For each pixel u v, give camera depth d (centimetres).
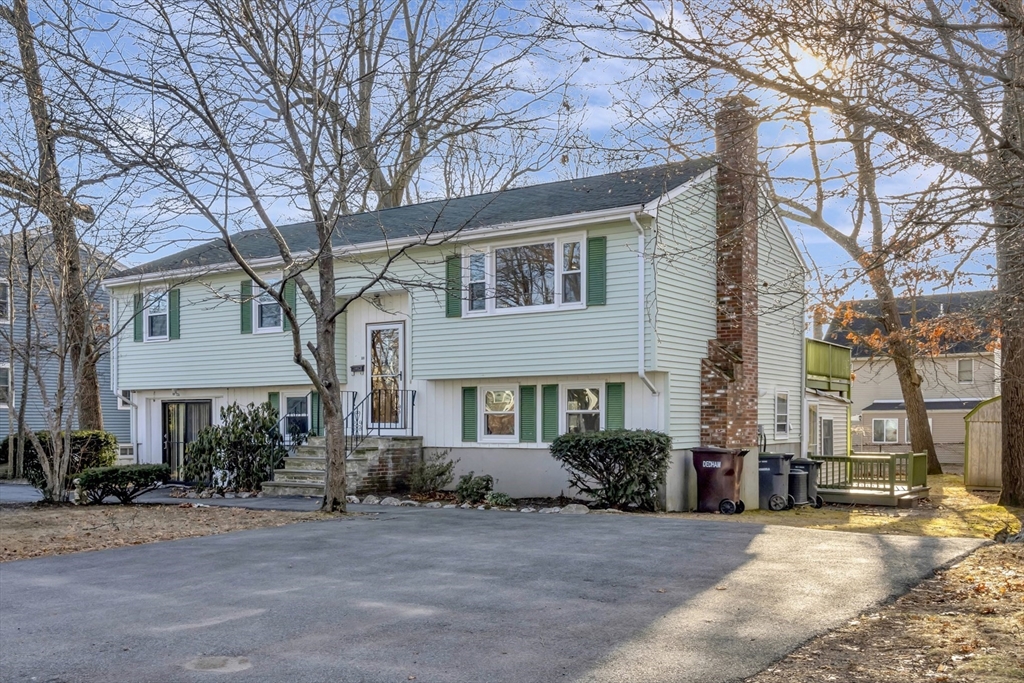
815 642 653
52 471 1694
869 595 805
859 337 2750
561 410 1839
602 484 1669
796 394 2308
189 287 2352
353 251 2006
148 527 1298
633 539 1155
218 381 2288
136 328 2458
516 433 1892
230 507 1597
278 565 971
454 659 613
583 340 1755
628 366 1702
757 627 693
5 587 877
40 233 1648
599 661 605
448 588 843
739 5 767
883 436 4359
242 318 2245
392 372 2061
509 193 2178
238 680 575
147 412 2492
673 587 844
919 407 2834
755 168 930
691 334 1816
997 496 2111
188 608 773
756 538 1164
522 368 1827
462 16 1361
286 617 735
